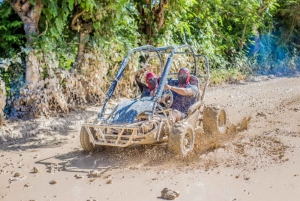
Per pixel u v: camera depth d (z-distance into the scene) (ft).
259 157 16.72
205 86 21.03
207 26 44.98
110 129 16.79
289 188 13.35
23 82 24.18
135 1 34.30
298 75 52.29
